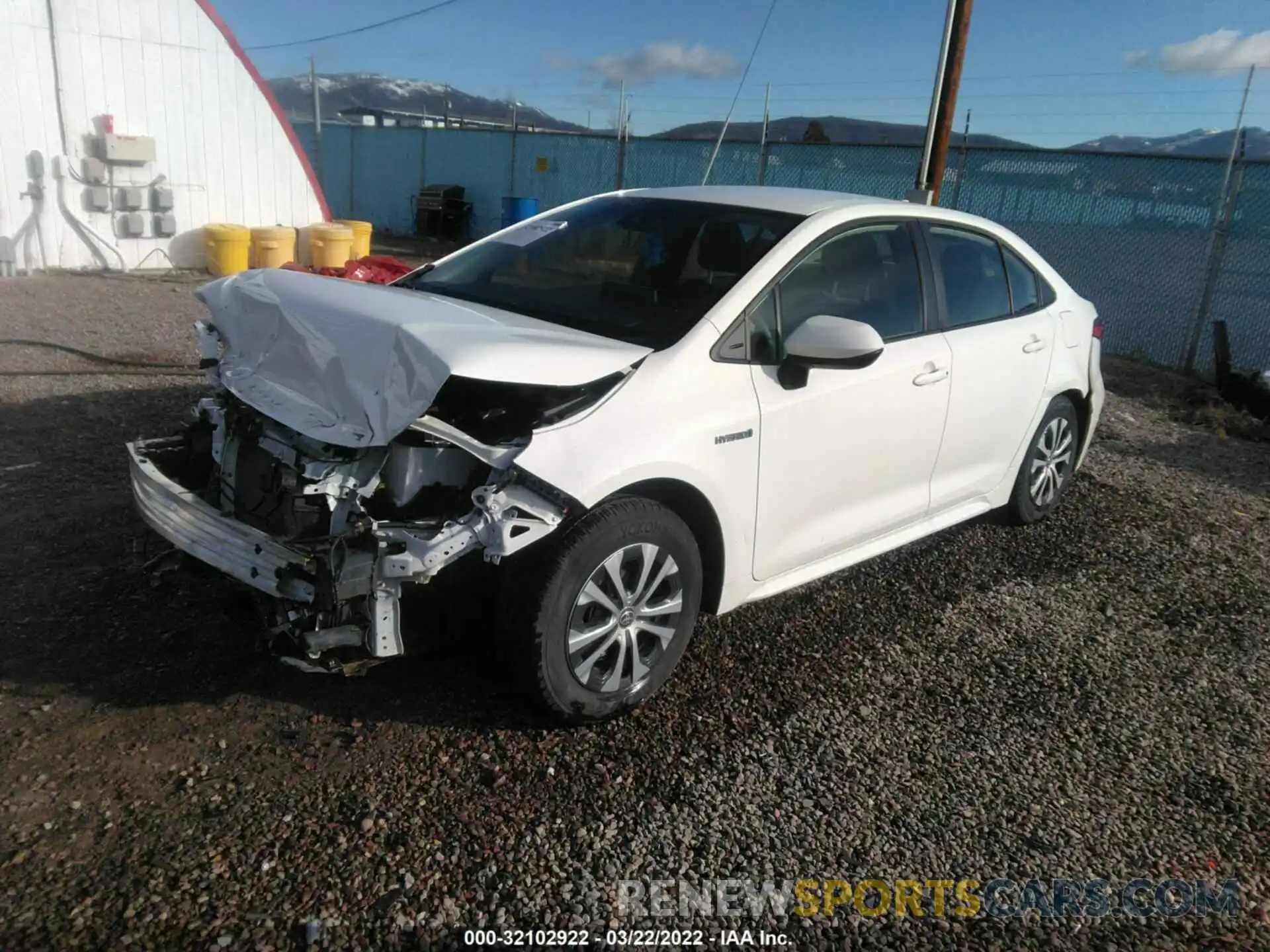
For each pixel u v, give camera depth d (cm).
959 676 400
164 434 614
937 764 340
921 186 928
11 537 444
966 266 479
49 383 715
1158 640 446
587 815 296
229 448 356
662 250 404
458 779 306
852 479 410
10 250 1211
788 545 390
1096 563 529
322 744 317
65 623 373
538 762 317
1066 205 1227
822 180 1439
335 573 283
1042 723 371
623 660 336
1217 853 307
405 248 1981
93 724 317
